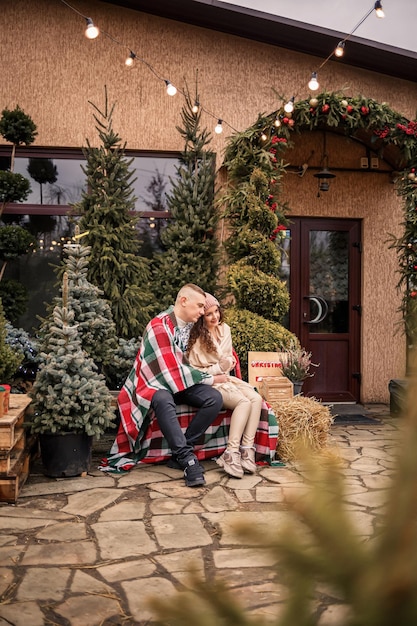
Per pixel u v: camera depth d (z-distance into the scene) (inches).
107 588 87.0
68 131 247.6
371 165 273.9
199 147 239.3
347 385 278.1
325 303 276.4
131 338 220.8
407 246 243.1
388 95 269.9
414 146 229.3
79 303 186.7
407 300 231.9
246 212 222.7
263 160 221.3
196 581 20.1
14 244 213.5
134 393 161.5
